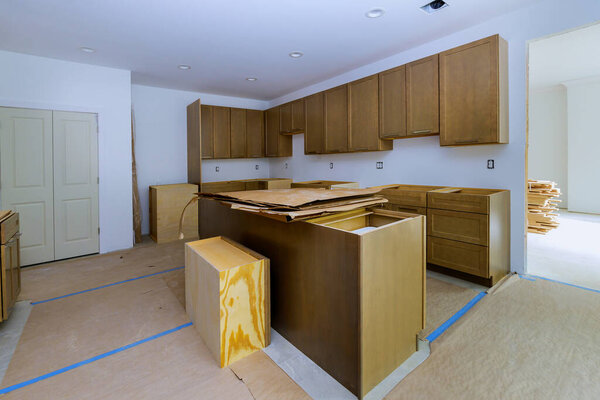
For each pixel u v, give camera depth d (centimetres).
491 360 176
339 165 486
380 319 158
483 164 318
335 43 340
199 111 484
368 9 267
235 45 340
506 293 262
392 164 405
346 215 206
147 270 340
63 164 380
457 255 294
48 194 372
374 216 217
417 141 374
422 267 187
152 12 264
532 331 204
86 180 397
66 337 207
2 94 342
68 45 331
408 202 331
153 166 511
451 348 189
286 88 529
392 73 357
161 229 461
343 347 158
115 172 417
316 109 470
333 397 152
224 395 154
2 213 229
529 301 246
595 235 452
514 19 283
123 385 161
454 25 304
